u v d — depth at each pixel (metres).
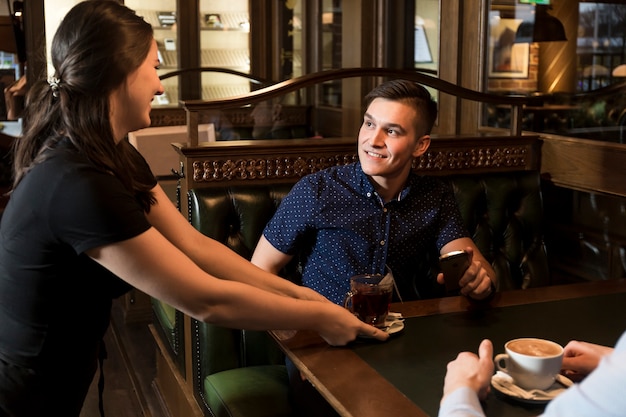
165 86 6.66
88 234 1.27
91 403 2.90
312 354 1.46
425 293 2.34
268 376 2.11
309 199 1.92
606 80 2.89
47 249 1.30
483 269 1.75
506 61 3.41
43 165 1.30
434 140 2.58
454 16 3.70
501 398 1.25
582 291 1.90
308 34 6.25
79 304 1.39
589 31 2.95
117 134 1.40
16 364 1.37
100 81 1.31
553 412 0.81
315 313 1.47
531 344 1.31
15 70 5.50
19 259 1.32
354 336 1.51
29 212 1.29
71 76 1.32
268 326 1.45
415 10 4.46
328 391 1.28
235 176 2.29
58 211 1.27
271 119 6.03
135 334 3.68
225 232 2.18
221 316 1.41
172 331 2.52
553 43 3.12
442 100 3.86
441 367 1.39
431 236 1.98
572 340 1.52
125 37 1.33
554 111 3.13
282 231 1.95
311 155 2.38
